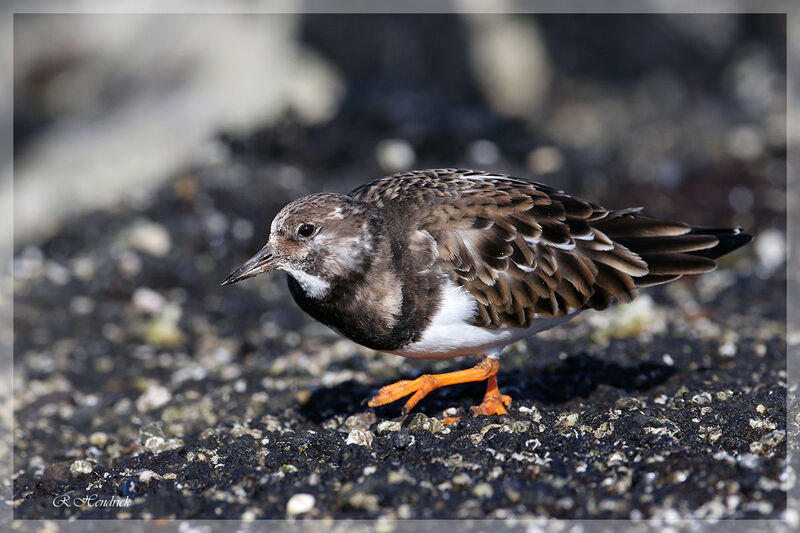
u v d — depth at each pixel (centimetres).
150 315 1484
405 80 2233
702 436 808
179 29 2234
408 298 831
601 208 870
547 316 843
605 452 781
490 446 801
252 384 1137
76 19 2302
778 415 830
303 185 1802
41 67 2294
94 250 1678
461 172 897
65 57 2298
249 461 830
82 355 1355
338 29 2203
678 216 1722
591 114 2342
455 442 818
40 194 1977
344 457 806
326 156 1922
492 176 890
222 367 1258
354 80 2191
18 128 2269
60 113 2283
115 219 1750
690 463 734
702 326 1227
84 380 1270
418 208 846
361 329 848
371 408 963
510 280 833
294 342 1364
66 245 1714
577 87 2366
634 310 1227
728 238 880
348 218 832
